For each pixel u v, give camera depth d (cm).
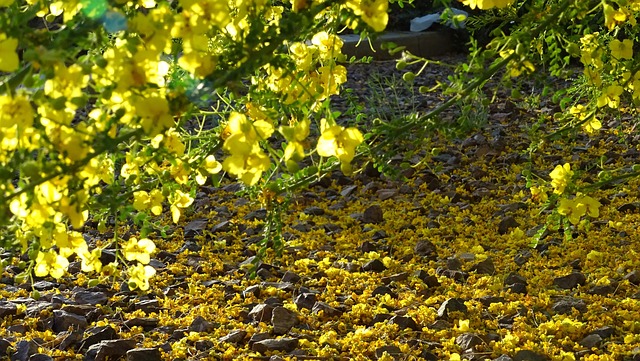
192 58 162
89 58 162
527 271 383
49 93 153
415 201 497
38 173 151
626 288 357
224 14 158
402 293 361
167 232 456
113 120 159
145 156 217
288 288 371
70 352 311
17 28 151
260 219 476
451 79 218
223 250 430
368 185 520
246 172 165
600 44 257
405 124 229
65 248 204
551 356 293
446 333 317
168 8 166
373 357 304
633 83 254
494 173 545
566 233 287
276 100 225
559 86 779
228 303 357
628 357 293
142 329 330
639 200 477
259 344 309
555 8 237
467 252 412
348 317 337
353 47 1015
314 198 511
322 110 204
